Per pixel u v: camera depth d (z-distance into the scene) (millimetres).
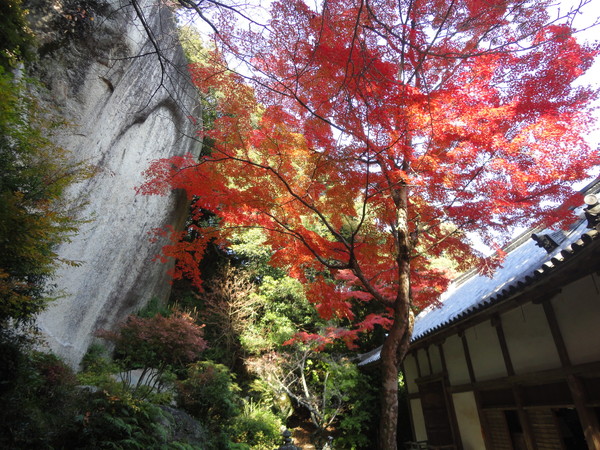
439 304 6543
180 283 17469
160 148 11922
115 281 10594
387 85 3984
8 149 3939
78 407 5367
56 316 8141
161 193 5602
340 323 16203
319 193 5125
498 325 7102
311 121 4406
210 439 8109
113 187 9867
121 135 10156
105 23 8875
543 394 6027
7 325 4523
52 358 5832
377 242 5734
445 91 4066
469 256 5820
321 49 3789
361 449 13219
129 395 6141
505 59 4191
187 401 8781
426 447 9711
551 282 5125
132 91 10172
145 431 6012
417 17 4500
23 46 6320
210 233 5711
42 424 4434
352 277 7031
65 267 8258
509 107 4297
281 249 5645
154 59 10578
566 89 4297
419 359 10859
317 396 13539
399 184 4715
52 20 7836
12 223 3393
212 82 4363
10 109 3820
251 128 4676
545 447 5953
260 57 3910
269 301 15367
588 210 4418
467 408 8148
